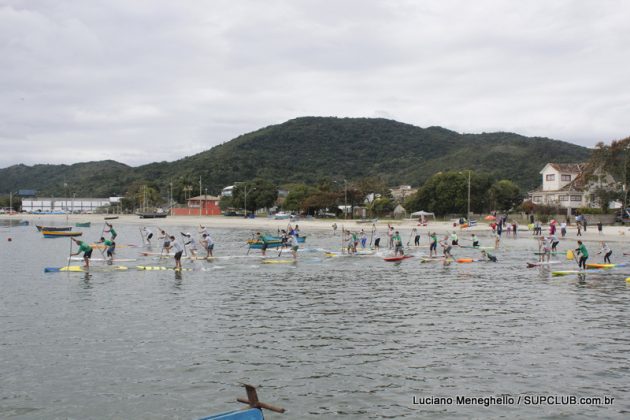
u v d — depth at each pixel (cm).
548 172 12106
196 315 2386
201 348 1859
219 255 5184
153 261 4594
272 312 2453
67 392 1467
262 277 3634
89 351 1825
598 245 6122
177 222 14175
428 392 1466
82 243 4003
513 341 1948
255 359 1738
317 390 1477
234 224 12488
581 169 11875
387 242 6981
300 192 16188
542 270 4038
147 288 3139
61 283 3328
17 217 19025
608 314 2409
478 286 3241
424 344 1909
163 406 1375
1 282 3366
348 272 3919
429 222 11200
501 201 13188
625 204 9712
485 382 1538
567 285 3281
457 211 12312
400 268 4172
